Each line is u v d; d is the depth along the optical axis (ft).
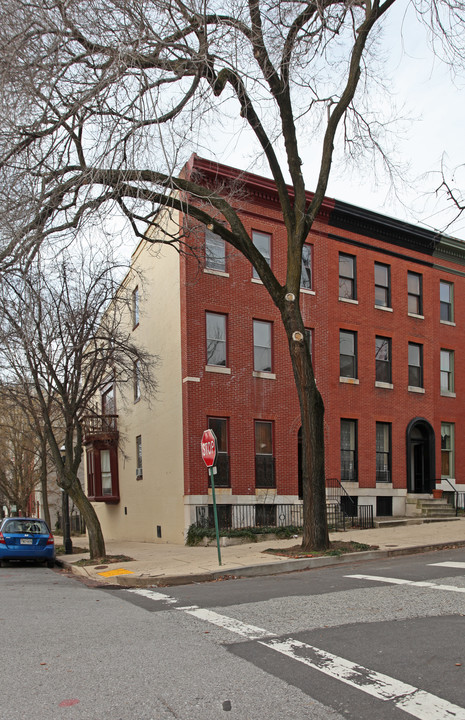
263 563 40.16
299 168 46.19
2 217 38.63
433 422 84.89
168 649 19.61
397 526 68.18
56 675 17.13
